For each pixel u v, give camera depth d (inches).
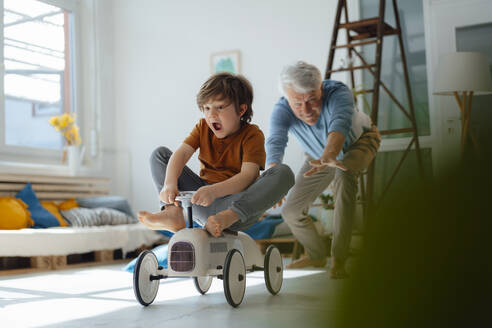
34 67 191.3
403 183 4.7
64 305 70.8
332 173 104.5
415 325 4.4
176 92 204.4
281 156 99.3
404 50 161.3
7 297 82.1
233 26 192.7
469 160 4.4
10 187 160.7
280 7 183.8
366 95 166.4
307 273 107.2
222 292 81.1
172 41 205.5
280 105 103.2
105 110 211.2
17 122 185.6
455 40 156.4
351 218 94.0
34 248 131.6
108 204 174.1
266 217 162.2
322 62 175.9
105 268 139.3
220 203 71.7
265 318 54.4
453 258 4.3
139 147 210.4
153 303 69.7
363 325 4.7
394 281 4.5
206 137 75.6
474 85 139.2
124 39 214.7
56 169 189.0
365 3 169.2
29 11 189.3
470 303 4.2
